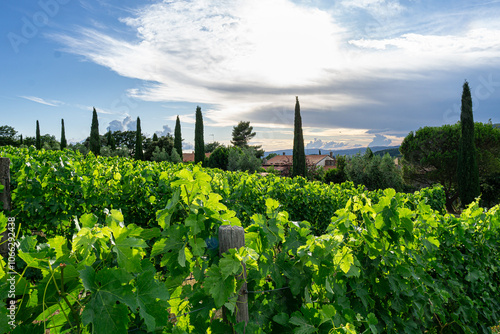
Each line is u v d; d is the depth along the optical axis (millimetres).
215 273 1489
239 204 6000
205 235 1696
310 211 7617
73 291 1089
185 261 1613
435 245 2877
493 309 3650
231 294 1523
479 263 3551
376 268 2236
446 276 3338
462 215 3938
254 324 1535
